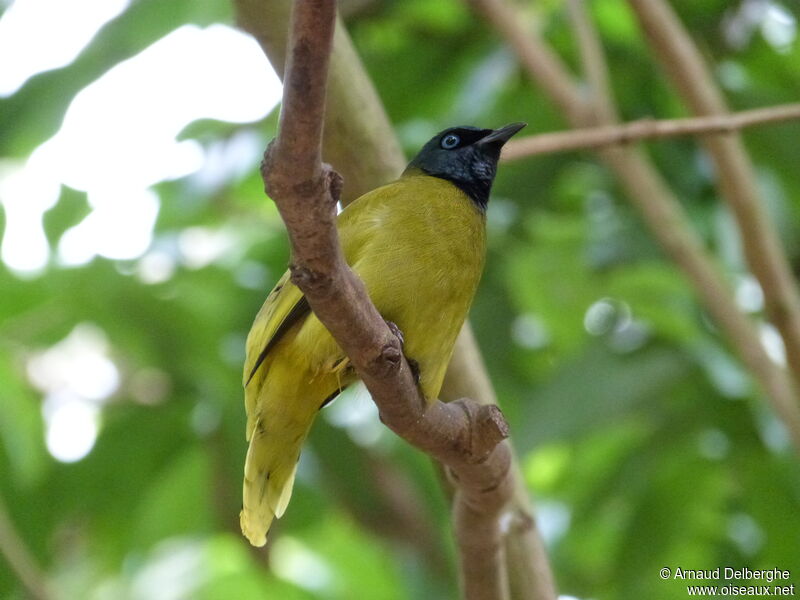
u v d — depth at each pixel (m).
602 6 13.95
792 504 12.11
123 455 13.02
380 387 6.19
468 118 13.23
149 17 12.64
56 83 12.71
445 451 6.71
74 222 13.48
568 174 14.12
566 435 11.91
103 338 13.59
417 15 14.03
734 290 12.84
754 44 13.95
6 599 11.42
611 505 12.92
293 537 14.49
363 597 14.88
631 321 13.04
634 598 12.51
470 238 8.26
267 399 7.99
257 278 13.73
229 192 14.79
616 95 13.76
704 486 12.34
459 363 8.80
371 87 9.04
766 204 13.10
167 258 13.66
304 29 4.71
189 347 13.05
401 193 8.39
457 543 7.51
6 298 13.12
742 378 11.89
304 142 4.97
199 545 13.80
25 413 12.70
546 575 8.44
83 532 14.03
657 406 12.19
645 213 10.83
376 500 13.43
